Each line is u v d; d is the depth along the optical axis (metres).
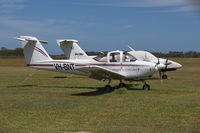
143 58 20.41
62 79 19.00
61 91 12.01
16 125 5.86
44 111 7.41
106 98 9.71
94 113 7.11
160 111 7.26
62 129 5.52
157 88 12.92
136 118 6.51
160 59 20.47
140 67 12.01
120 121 6.23
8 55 90.12
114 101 8.98
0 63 55.53
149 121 6.21
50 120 6.36
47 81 17.34
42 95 10.67
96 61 12.52
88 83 15.99
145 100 9.11
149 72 12.03
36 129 5.52
